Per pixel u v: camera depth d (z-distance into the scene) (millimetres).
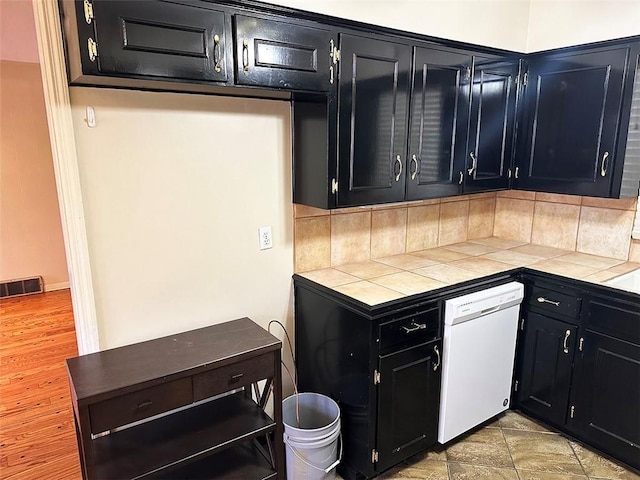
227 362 1664
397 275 2264
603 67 2248
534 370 2445
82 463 1681
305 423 2234
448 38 2344
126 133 1716
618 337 2057
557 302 2285
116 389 1442
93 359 1646
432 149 2277
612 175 2273
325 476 1976
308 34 1753
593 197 2432
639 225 2436
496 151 2586
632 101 2166
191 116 1852
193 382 1604
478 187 2545
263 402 1984
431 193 2328
